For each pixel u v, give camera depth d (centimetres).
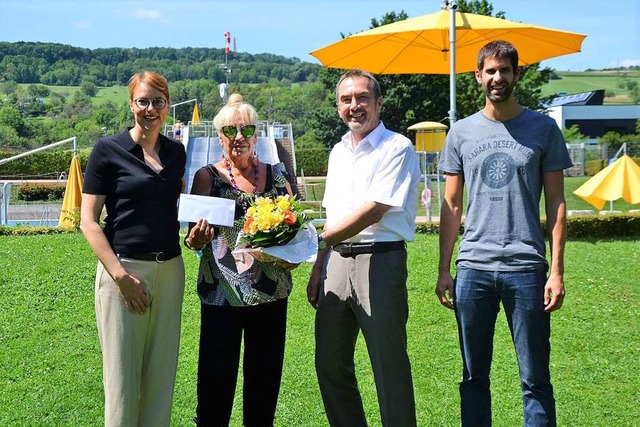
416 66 1016
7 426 483
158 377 394
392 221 398
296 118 8281
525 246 383
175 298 396
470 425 395
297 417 495
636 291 842
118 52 15200
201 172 412
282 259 379
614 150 4469
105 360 386
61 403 523
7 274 924
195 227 385
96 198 380
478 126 398
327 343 413
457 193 409
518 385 553
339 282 405
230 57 15975
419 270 917
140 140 389
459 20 888
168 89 391
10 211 2605
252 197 407
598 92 6131
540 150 383
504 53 380
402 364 399
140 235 380
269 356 414
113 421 380
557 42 896
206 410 409
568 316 741
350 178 404
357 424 424
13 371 596
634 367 593
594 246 1202
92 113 9444
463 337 400
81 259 1010
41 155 4653
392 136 402
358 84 396
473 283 392
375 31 920
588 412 502
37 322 740
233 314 404
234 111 403
